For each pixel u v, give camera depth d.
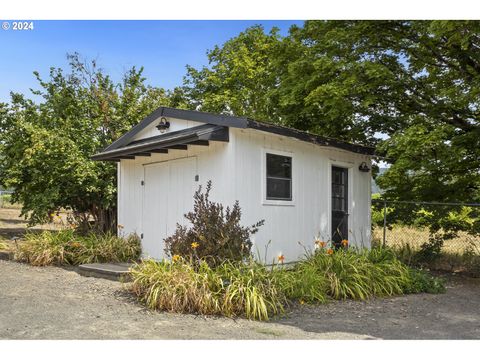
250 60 20.44
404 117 10.98
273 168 8.32
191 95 22.86
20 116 12.80
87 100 13.37
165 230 8.83
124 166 10.16
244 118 7.20
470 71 9.83
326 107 11.11
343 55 10.54
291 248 8.52
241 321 5.41
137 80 14.61
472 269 10.30
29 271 8.44
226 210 7.16
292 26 12.22
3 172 13.19
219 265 6.63
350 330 5.19
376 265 7.91
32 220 12.61
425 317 5.98
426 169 9.32
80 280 7.69
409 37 9.88
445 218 10.76
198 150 8.13
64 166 11.42
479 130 9.13
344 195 10.37
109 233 10.39
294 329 5.14
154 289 5.96
